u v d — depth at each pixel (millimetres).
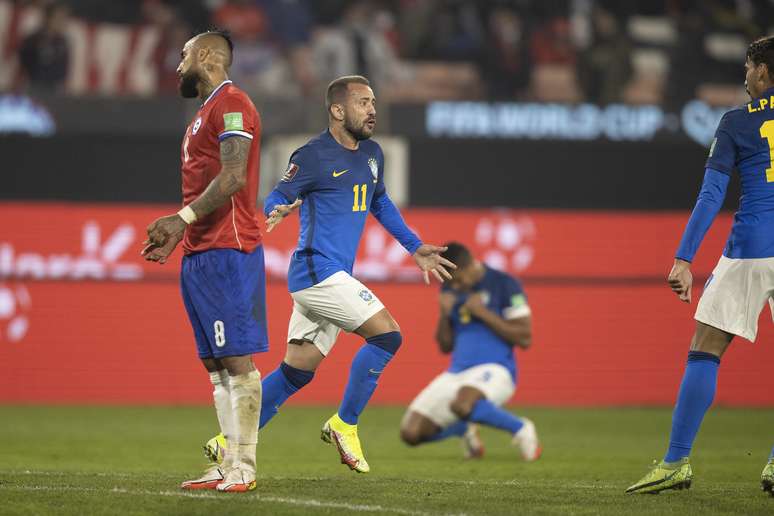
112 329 52875
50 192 52844
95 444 33875
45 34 60781
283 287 52594
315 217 20375
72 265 52781
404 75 64062
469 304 30344
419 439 30828
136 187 53469
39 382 52156
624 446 35312
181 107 53688
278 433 38844
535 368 54594
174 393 53062
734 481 24000
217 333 18219
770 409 52281
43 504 16812
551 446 35156
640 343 55125
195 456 30406
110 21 62000
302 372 21141
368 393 20047
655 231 55625
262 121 53250
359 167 20562
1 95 52281
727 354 53969
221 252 18141
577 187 55312
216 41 18844
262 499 17188
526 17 65250
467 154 54625
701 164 55781
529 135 54969
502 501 17609
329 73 63750
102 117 53094
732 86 65312
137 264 53281
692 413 18516
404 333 53438
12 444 33375
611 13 65188
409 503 17234
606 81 64250
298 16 64125
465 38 64938
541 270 54906
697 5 65688
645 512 16703
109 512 16188
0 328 52031
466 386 30047
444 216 54188
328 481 20000
